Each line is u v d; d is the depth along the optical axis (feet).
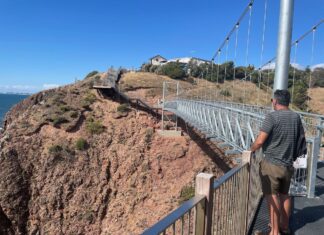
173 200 99.91
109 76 149.79
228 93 141.79
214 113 53.42
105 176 110.83
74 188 106.83
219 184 10.77
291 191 21.57
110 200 105.60
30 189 105.50
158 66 250.16
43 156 111.96
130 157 115.96
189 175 108.17
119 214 101.30
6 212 99.55
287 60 21.44
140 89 194.59
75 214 101.91
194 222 8.49
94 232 98.99
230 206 12.77
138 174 110.52
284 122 13.53
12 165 107.65
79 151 115.65
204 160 112.57
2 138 118.42
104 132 124.57
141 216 98.17
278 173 13.70
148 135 122.31
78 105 137.39
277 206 14.10
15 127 121.08
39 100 165.89
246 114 35.37
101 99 144.25
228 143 43.21
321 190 22.94
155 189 105.70
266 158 14.01
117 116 132.36
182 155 114.62
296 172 21.86
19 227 99.50
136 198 103.91
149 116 134.31
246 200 15.20
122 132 125.70
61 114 128.26
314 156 21.07
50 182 106.93
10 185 103.45
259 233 15.24
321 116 35.70
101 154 117.08
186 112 93.40
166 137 121.39
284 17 21.30
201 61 234.58
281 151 13.65
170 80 212.23
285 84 21.53
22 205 101.91
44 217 101.14
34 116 126.82
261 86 130.62
